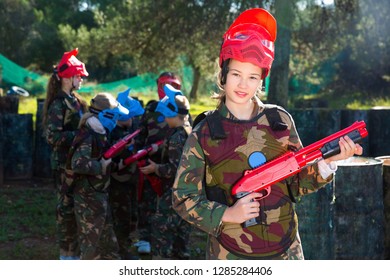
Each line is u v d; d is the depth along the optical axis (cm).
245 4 1231
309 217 396
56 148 474
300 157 249
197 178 251
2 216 662
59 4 3225
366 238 430
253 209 240
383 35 1577
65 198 471
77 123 486
